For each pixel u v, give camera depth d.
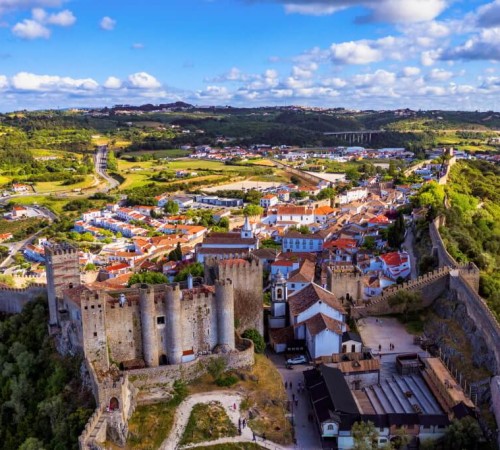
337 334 128.38
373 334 141.12
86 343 110.81
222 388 114.62
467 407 102.25
